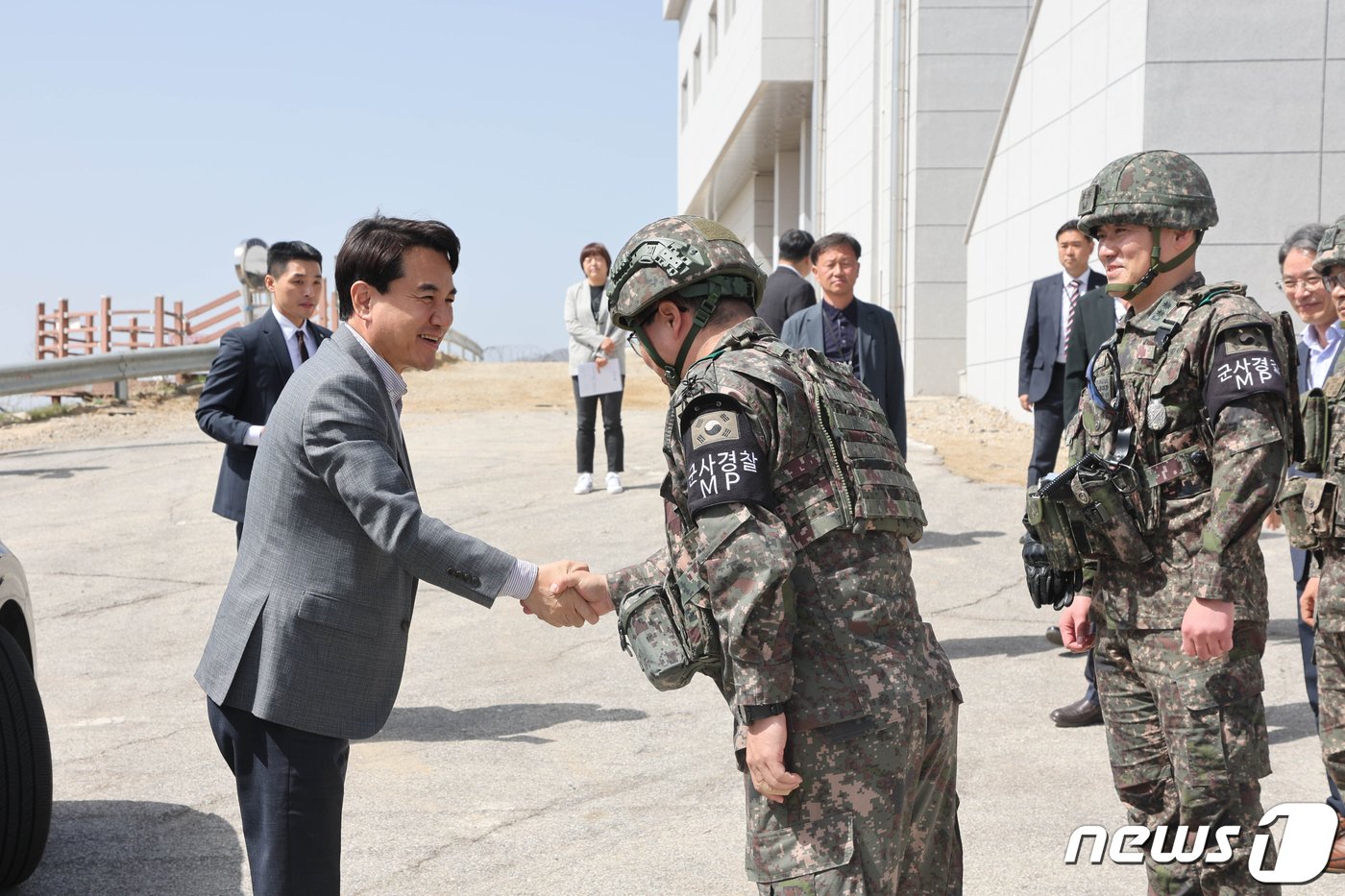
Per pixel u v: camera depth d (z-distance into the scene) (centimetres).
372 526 277
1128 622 299
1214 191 1210
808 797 235
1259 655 294
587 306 1097
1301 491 353
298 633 280
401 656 298
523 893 372
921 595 741
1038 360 707
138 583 842
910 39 1964
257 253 1752
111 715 564
